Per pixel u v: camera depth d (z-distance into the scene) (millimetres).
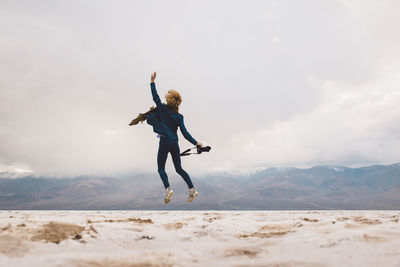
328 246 1875
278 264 1484
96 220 3172
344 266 1412
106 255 1634
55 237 2018
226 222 3213
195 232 2514
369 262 1463
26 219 3436
